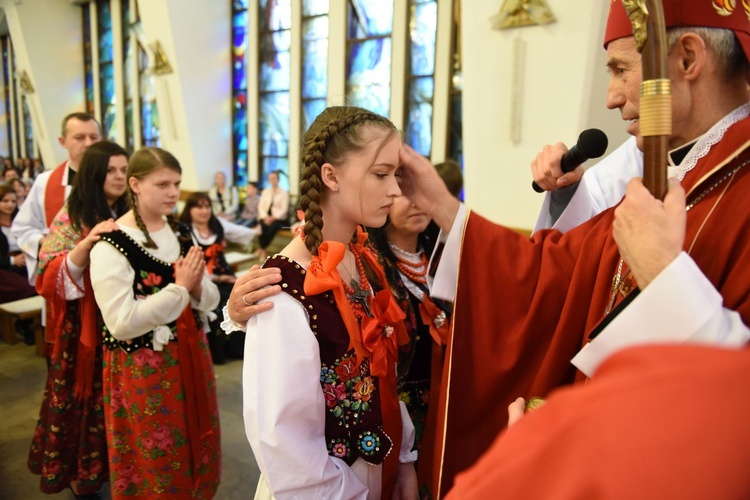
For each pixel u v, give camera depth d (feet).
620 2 2.55
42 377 11.16
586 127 13.14
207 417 5.84
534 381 3.08
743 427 0.87
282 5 24.63
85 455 6.34
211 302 6.11
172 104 26.73
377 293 3.37
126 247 5.40
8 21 35.53
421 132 20.84
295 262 3.02
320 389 2.90
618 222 2.17
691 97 2.47
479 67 14.44
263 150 26.94
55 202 9.21
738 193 2.35
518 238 3.33
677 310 1.93
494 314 3.25
